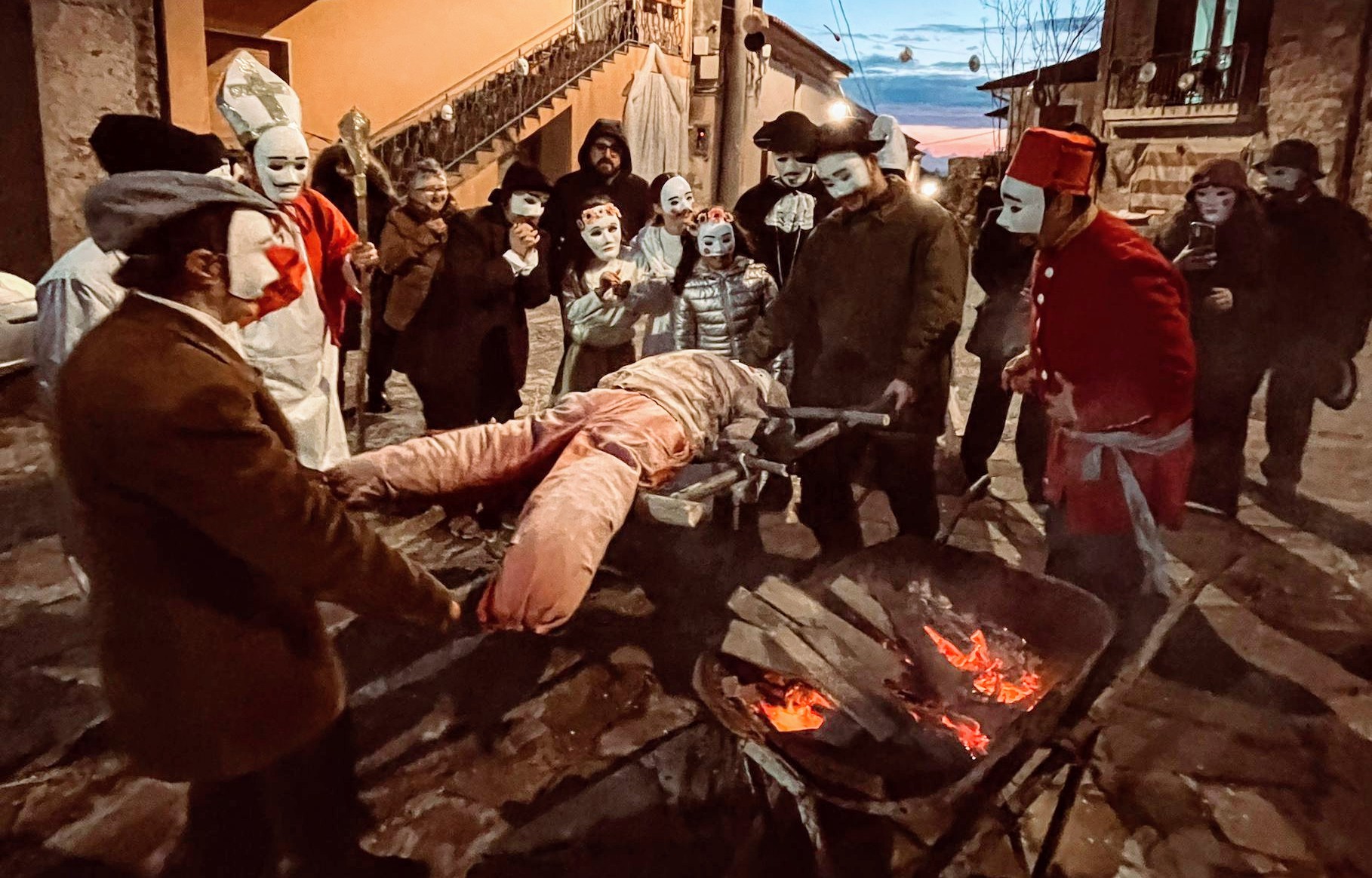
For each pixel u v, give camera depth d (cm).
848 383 362
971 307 972
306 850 208
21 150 668
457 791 265
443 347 476
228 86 349
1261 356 454
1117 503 286
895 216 340
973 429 484
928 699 215
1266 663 338
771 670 209
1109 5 1006
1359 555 430
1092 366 279
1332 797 267
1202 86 941
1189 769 279
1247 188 439
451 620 192
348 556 171
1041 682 223
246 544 160
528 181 461
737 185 1164
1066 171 268
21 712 293
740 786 268
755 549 423
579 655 337
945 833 192
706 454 288
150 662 167
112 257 284
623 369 295
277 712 178
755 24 804
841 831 204
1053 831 221
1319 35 848
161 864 235
